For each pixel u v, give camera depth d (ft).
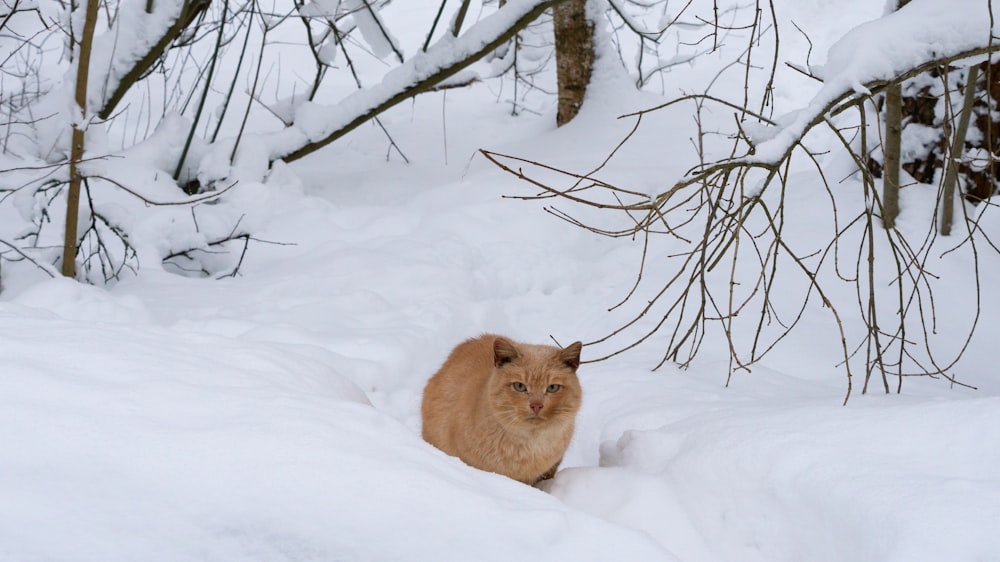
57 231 26.66
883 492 10.07
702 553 11.84
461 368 16.42
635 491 13.04
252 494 8.20
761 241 28.14
